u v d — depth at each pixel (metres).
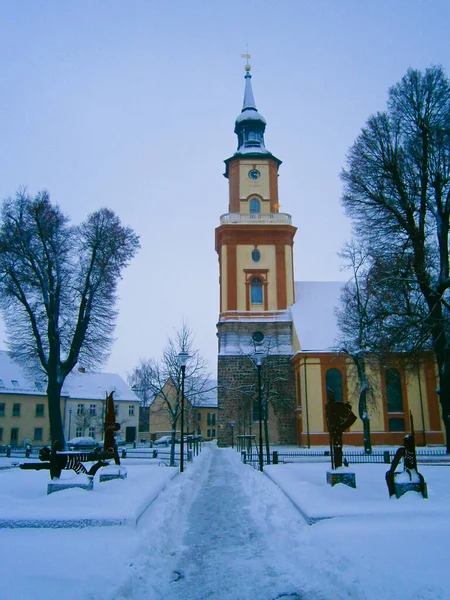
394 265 28.20
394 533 9.43
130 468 24.12
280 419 48.59
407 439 13.00
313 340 47.00
